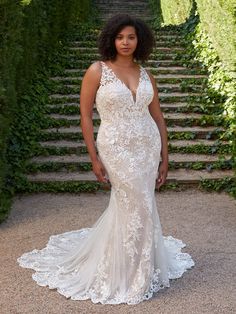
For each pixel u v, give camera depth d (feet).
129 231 12.57
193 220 18.10
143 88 12.67
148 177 12.69
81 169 22.75
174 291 12.86
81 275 13.21
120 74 12.69
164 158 13.70
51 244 15.55
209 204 19.92
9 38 18.47
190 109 26.94
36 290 12.88
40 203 20.04
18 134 23.38
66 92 28.91
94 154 13.01
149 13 64.18
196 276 13.70
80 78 30.53
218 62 29.86
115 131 12.57
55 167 22.59
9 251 15.33
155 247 12.85
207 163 22.95
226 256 15.03
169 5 49.90
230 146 23.89
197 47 32.94
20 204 19.94
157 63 32.17
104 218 13.17
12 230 17.12
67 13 35.96
